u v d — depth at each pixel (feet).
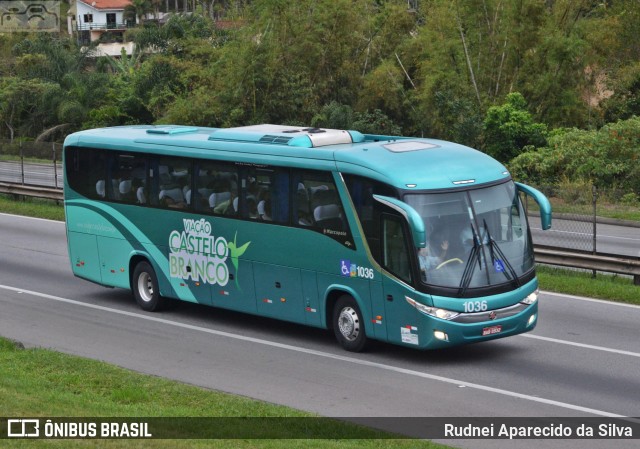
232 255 60.90
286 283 58.03
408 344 51.88
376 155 53.93
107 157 68.80
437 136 164.45
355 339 54.90
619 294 67.41
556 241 78.74
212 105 169.99
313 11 170.91
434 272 50.78
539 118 158.92
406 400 45.80
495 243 52.19
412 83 174.70
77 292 73.26
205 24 217.15
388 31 182.29
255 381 49.57
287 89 166.40
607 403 44.83
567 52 156.66
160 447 35.19
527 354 53.93
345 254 54.39
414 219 49.08
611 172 128.47
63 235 98.02
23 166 121.39
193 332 60.95
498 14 161.58
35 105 213.66
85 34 375.25
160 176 65.21
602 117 160.66
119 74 222.48
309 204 56.24
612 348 54.90
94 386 47.55
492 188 53.11
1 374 47.85
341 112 161.58
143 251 66.80
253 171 59.21
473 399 45.75
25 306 68.59
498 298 51.39
